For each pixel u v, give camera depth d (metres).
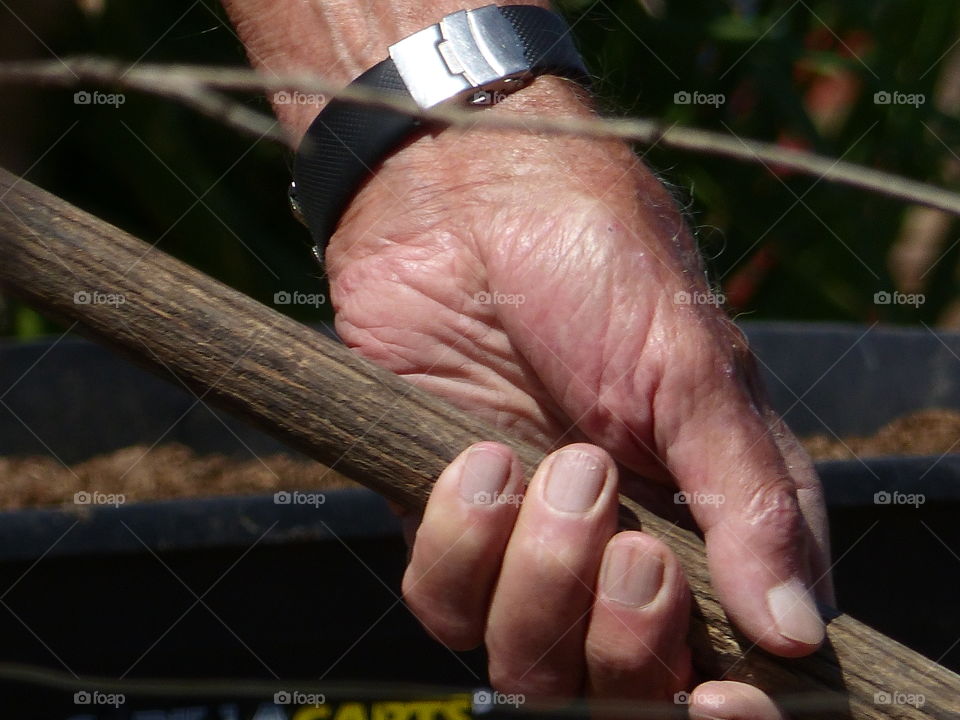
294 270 3.90
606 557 1.52
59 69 0.84
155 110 3.61
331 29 2.10
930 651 2.19
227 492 2.83
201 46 3.49
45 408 2.98
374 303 1.98
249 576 1.96
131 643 1.95
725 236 4.15
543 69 1.99
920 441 3.03
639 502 1.81
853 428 3.13
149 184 3.72
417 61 1.96
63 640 1.92
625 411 1.71
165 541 1.89
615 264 1.75
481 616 1.63
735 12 4.29
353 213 2.04
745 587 1.50
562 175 1.88
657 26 3.97
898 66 4.26
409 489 1.54
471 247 1.90
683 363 1.66
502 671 1.61
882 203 4.18
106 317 1.44
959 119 4.28
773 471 1.59
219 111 0.83
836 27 4.33
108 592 1.92
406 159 1.98
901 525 2.11
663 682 1.54
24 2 1.01
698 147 0.96
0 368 2.98
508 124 0.99
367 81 1.98
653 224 1.83
